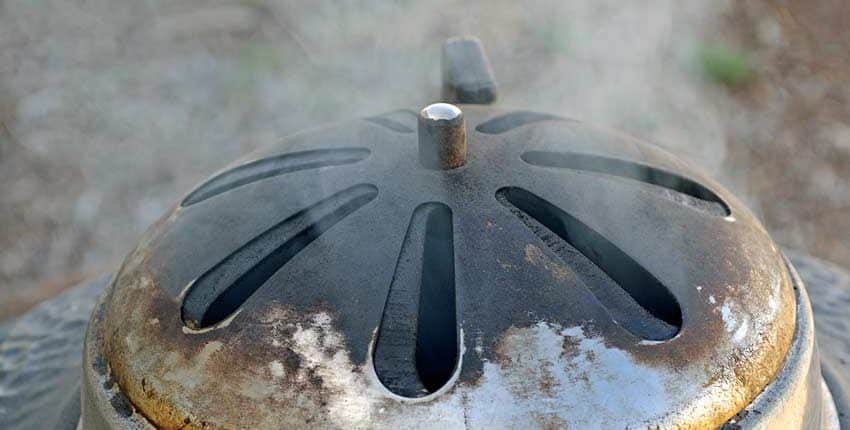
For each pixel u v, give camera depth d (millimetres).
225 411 239
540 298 246
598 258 263
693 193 293
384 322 248
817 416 272
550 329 242
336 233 260
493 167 273
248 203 277
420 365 245
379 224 260
